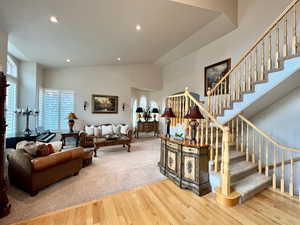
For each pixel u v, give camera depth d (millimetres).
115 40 4461
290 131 3289
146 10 3316
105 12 3133
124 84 7227
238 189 2504
